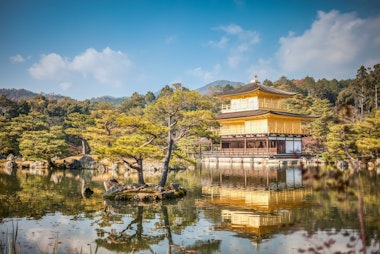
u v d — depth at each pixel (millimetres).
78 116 69812
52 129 63188
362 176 35031
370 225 15781
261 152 65875
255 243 13750
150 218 18453
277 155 61688
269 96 74625
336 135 49250
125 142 26109
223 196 25375
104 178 39031
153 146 26750
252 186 30891
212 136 29141
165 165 27500
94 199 24453
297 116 69938
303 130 75312
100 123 60625
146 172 47656
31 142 53875
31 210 20344
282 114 66875
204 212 19750
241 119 71188
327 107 97312
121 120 25719
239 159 66312
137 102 130000
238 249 13133
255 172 45281
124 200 23953
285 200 23125
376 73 113312
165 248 13461
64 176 41188
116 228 16375
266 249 12977
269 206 21062
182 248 13414
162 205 22125
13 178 38031
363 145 43375
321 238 14023
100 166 52844
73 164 55656
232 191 27844
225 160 68688
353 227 15516
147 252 13070
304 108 102188
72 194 26656
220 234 15180
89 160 57219
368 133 49656
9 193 26672
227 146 76250
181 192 25938
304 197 24234
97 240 14500
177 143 79562
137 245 13867
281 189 28688
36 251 12953
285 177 38656
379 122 47219
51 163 55906
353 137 46250
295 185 31312
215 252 12859
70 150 76375
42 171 48812
